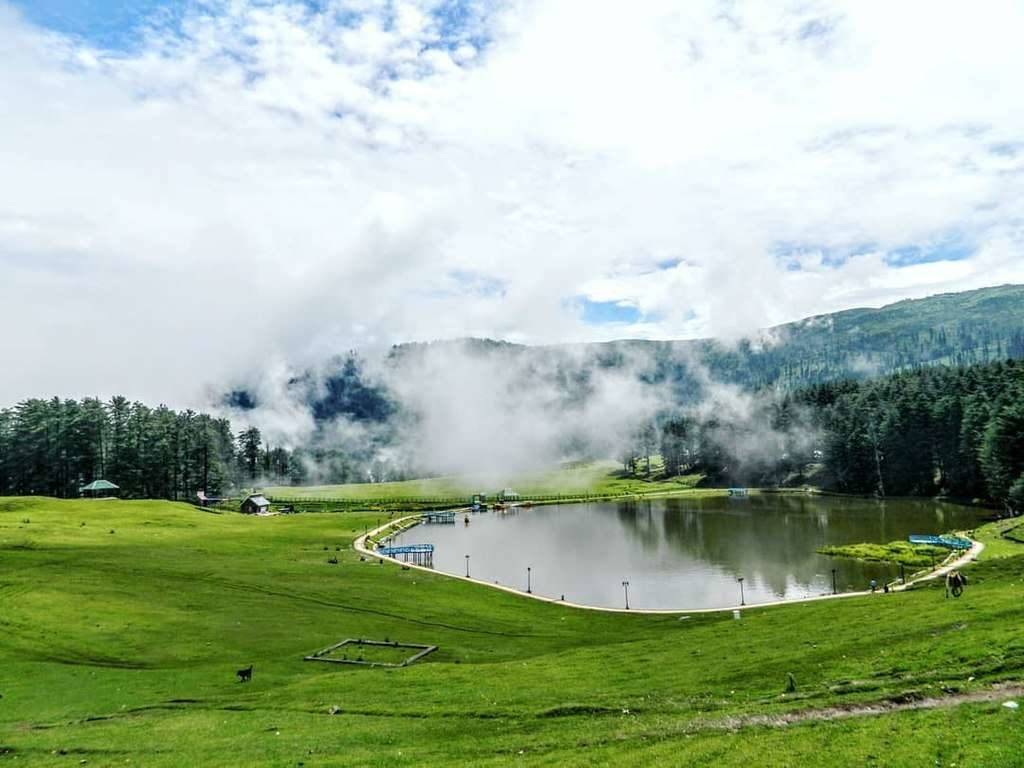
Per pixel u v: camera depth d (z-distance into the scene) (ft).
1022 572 215.31
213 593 285.64
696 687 143.33
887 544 435.12
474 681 168.55
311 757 116.16
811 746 92.48
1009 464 526.57
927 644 138.72
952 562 361.30
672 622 264.72
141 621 241.35
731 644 186.70
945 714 95.76
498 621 268.41
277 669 195.11
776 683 136.36
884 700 109.29
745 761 91.15
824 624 191.42
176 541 410.93
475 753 112.16
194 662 204.23
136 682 179.52
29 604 251.60
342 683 173.68
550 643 232.94
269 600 280.72
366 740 125.08
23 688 173.27
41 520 443.73
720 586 358.23
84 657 204.85
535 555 477.77
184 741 130.11
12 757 125.18
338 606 278.05
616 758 100.07
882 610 193.88
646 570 410.52
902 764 82.02
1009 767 75.92
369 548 460.96
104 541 381.60
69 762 121.29
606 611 293.43
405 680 173.58
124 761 120.26
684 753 97.19
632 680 158.92
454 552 495.82
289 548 422.00
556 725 125.90
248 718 144.77
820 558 424.05
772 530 556.92
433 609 282.15
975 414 636.48
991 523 460.55
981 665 119.34
